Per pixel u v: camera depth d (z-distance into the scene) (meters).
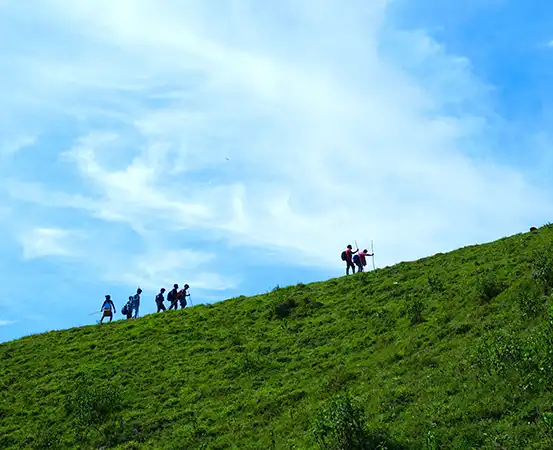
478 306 26.70
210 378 30.73
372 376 24.66
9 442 27.77
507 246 34.91
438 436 17.61
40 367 36.09
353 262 44.56
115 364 34.56
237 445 23.30
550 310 18.94
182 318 41.03
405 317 30.34
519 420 17.08
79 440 27.08
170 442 25.22
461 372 21.11
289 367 29.86
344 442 18.98
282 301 39.09
